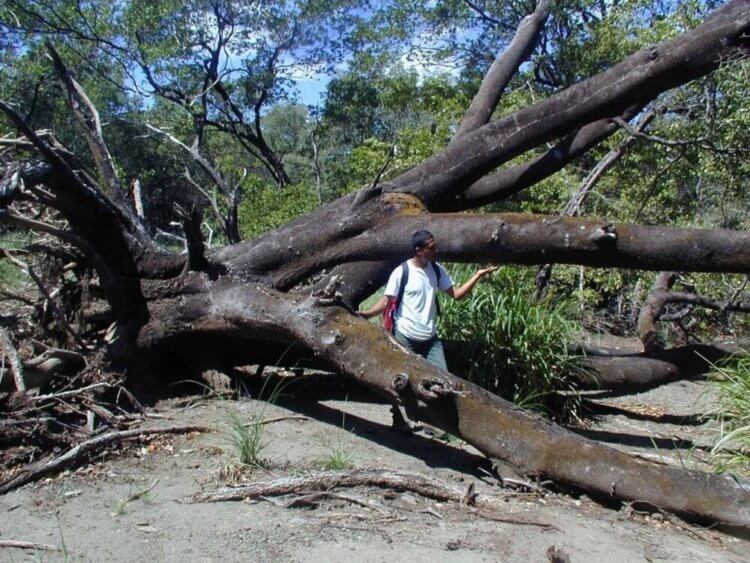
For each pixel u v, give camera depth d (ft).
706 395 30.22
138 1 71.72
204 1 74.90
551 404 24.76
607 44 48.83
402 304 19.88
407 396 17.35
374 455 18.06
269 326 19.65
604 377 25.21
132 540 12.81
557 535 14.32
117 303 21.58
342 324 18.72
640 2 46.91
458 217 20.30
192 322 21.08
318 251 21.79
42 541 12.66
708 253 18.33
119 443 17.07
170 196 77.87
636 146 38.04
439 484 15.67
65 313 22.67
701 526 15.64
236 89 84.53
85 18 72.54
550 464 16.39
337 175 71.05
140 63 73.31
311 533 13.38
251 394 22.45
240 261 21.72
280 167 82.69
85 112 23.80
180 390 21.97
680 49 22.44
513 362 23.53
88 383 19.94
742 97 32.04
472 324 24.12
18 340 22.29
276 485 14.84
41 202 20.56
